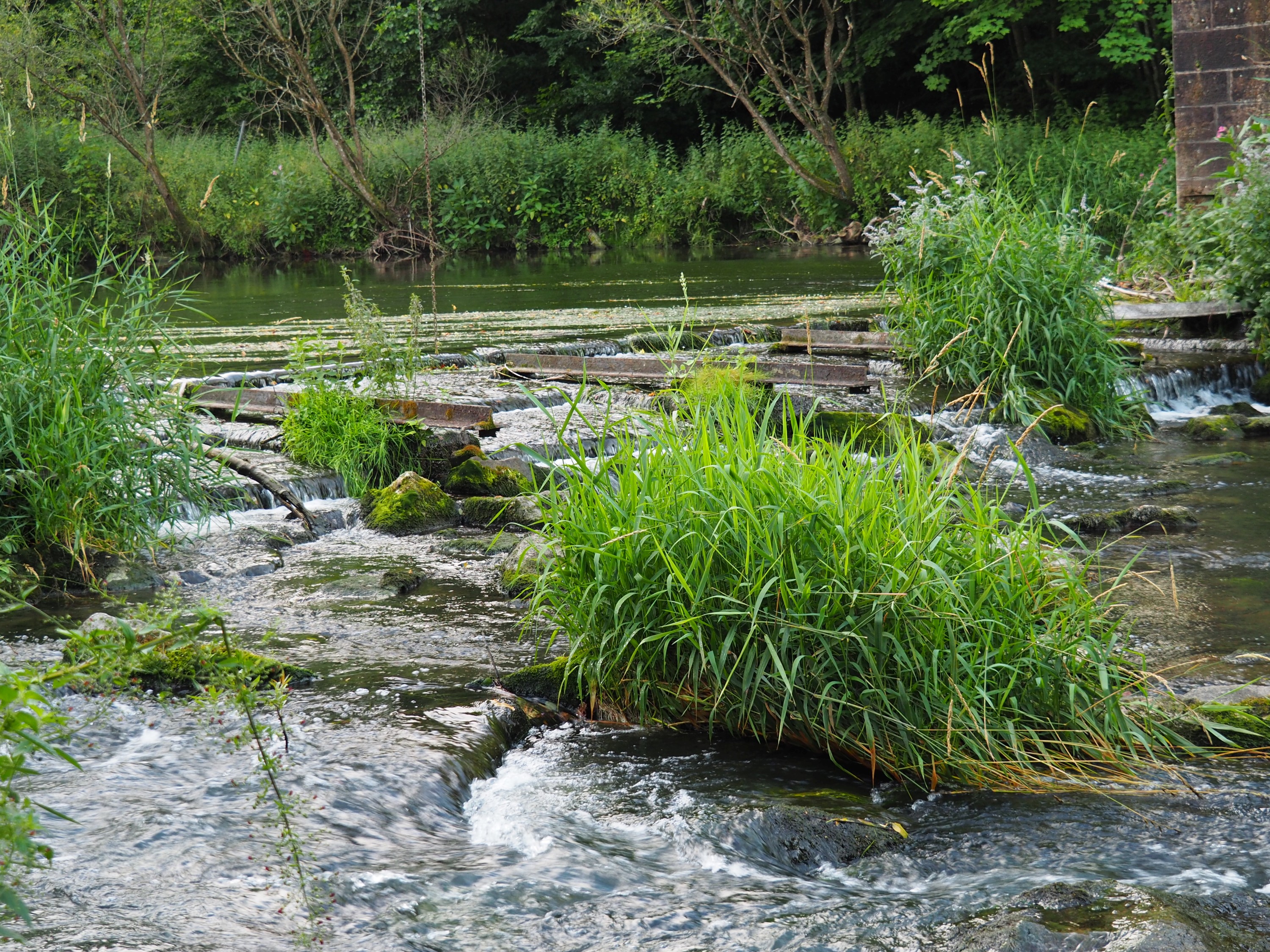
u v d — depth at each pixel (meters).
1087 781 3.65
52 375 5.98
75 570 5.88
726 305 16.28
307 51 29.02
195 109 37.09
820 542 3.90
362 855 3.17
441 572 6.14
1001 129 26.14
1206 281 12.49
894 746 3.75
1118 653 4.27
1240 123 13.12
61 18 28.25
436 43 36.53
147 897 2.86
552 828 3.38
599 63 36.84
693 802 3.54
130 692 4.28
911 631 3.81
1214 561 6.14
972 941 2.69
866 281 19.23
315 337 13.35
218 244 28.98
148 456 6.29
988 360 9.95
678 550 4.01
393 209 29.73
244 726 4.02
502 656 4.87
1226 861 3.16
